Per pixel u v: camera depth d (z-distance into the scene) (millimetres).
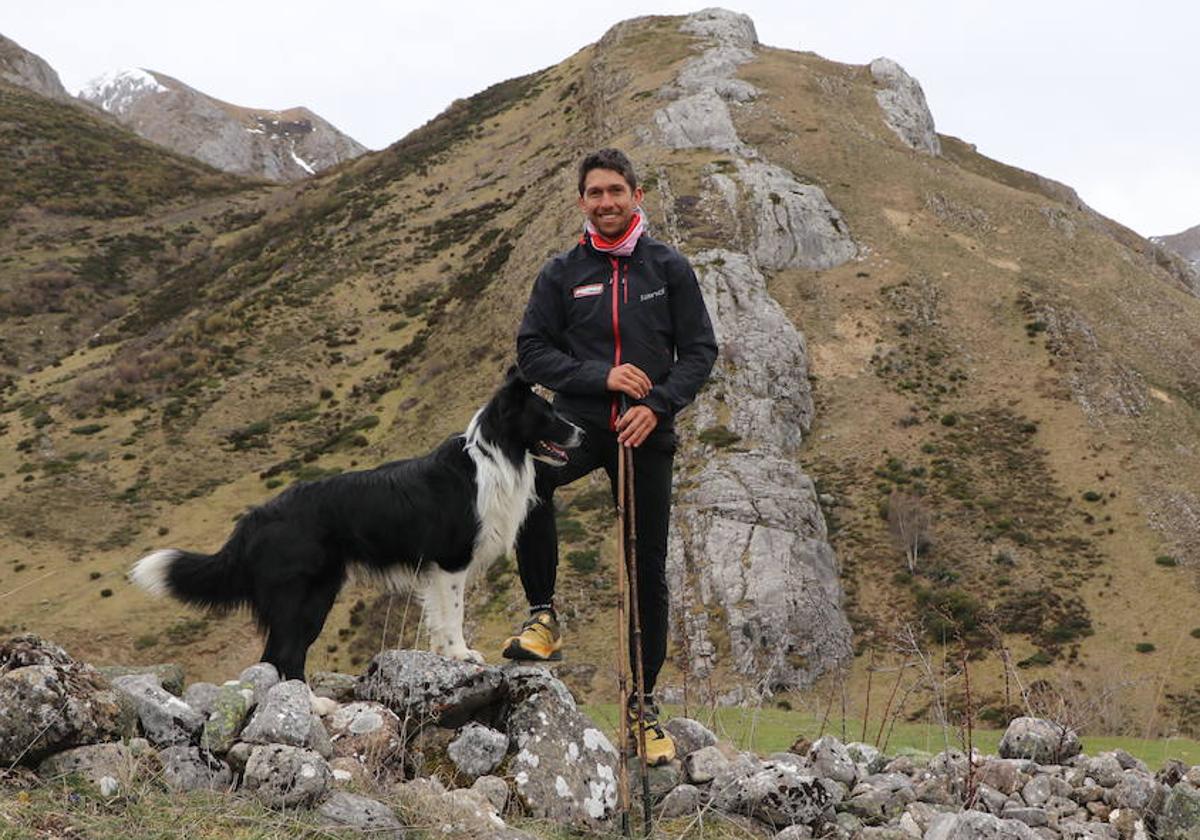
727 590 49281
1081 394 66375
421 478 5605
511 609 43469
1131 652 45938
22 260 108438
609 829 5023
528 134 116375
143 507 66500
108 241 114625
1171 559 52469
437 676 5359
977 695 41125
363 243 102375
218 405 77688
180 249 115438
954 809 5586
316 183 126625
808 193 82750
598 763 5273
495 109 127812
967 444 62344
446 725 5363
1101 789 5727
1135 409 65500
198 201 129125
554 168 103812
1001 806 5594
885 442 62562
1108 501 57281
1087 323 73875
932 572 52250
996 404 66000
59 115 142250
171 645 48344
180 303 99688
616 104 102812
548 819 4945
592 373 5316
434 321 84875
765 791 5250
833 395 66500
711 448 59938
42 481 69188
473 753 5090
